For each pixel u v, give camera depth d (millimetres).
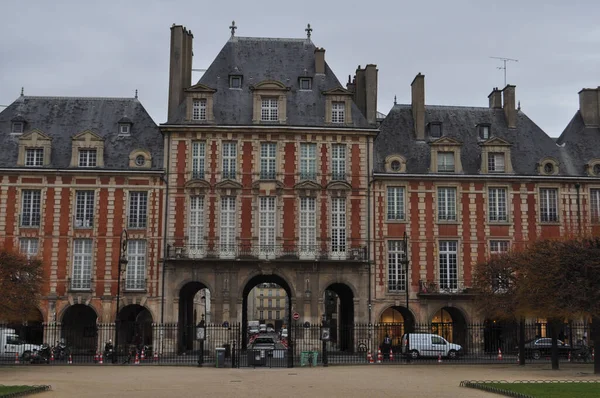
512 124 56062
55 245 49500
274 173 51156
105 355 45062
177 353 48906
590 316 34250
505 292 42531
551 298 35062
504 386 25531
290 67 55188
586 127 56281
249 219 50438
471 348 50094
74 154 50500
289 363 38500
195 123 50844
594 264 34250
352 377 31000
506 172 52812
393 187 51938
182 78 53188
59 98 54562
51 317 48656
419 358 46500
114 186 50281
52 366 38844
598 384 26688
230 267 49625
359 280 50406
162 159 51094
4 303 37594
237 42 56188
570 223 52344
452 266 51469
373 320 50062
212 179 50656
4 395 22047
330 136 51688
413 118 55562
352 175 51469
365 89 55125
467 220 51844
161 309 49031
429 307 50438
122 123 52625
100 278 49281
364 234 50969
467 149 54281
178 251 49375
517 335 51625
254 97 51844
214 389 25562
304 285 49812
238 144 51188
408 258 51000
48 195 49938
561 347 47281
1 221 49438
